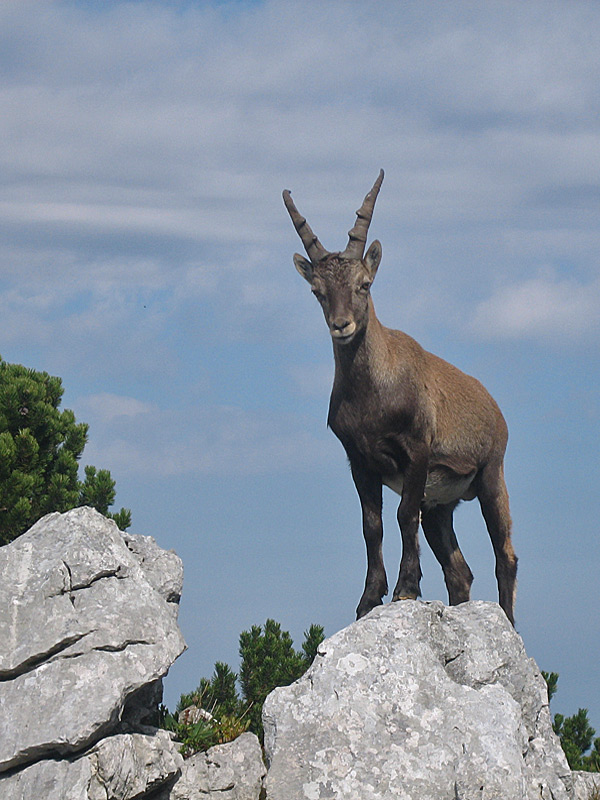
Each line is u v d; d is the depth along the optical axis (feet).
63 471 102.63
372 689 63.52
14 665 58.39
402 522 78.64
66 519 63.67
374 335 77.46
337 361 78.43
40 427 102.94
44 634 58.90
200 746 62.80
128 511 101.30
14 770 56.70
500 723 61.93
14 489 96.53
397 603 69.15
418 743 61.36
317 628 92.79
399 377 78.33
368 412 77.71
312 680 64.34
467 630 69.31
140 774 57.72
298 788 60.39
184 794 60.29
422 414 79.41
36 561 61.82
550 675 95.50
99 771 55.83
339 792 59.98
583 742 98.94
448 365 88.94
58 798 54.60
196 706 66.80
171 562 71.05
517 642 69.92
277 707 63.52
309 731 62.39
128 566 62.54
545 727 69.15
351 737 61.77
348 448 79.71
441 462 84.28
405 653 65.16
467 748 60.70
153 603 61.67
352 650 65.41
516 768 60.03
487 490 89.20
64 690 57.16
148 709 64.18
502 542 89.56
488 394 91.66
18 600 60.39
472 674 67.67
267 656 87.71
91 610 59.93
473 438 86.89
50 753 56.75
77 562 61.26
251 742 62.95
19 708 57.00
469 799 58.80
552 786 64.75
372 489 80.12
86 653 58.49
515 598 89.66
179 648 60.85
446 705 62.85
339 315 74.64
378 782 60.18
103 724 56.18
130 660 58.85
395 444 78.38
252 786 61.57
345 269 76.64
